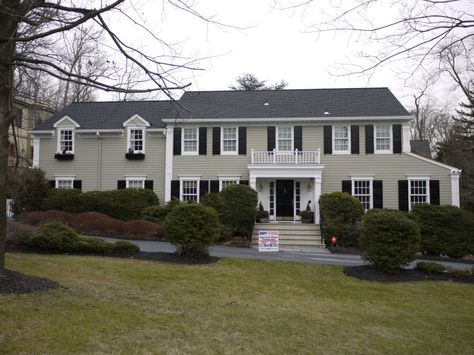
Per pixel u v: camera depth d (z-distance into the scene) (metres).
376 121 24.38
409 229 11.73
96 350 5.11
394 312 8.38
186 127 25.55
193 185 25.22
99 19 6.79
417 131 42.94
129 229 19.78
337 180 24.41
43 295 7.20
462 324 7.72
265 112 25.67
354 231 20.16
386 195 24.03
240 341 5.91
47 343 5.20
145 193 24.22
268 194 25.22
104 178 26.16
